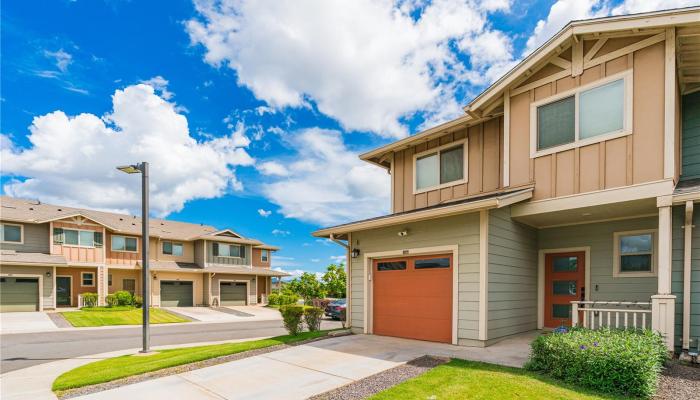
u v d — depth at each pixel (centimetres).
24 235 2036
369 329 944
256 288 2884
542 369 507
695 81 756
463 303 742
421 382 478
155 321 1741
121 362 715
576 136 724
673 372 497
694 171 759
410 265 872
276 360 672
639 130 650
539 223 883
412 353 682
